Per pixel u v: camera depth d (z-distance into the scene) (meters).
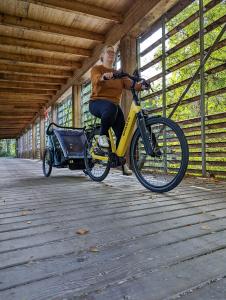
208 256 1.07
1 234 1.39
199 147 3.73
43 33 5.62
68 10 4.50
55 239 1.30
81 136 4.11
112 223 1.56
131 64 4.88
